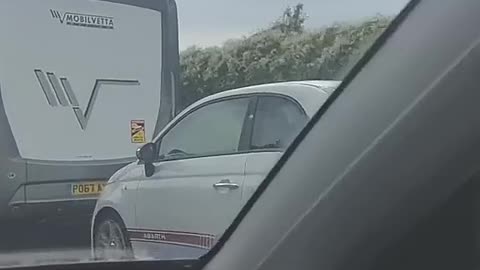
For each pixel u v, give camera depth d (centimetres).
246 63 462
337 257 217
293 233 226
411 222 206
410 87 203
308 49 382
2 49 816
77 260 360
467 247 212
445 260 214
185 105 647
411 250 213
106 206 654
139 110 889
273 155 476
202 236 511
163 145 620
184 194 551
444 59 196
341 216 215
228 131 545
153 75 892
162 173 591
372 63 218
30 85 832
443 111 195
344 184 215
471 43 191
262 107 509
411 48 205
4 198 821
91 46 864
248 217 244
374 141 209
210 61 524
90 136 865
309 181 226
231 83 507
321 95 418
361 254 214
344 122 220
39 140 838
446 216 208
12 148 820
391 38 214
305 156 230
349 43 303
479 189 203
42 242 562
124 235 617
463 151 194
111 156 878
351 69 226
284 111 480
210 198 520
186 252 425
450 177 198
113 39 875
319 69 377
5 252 426
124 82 883
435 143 197
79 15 857
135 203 612
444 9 199
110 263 332
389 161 206
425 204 203
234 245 246
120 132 883
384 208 208
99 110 870
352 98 220
